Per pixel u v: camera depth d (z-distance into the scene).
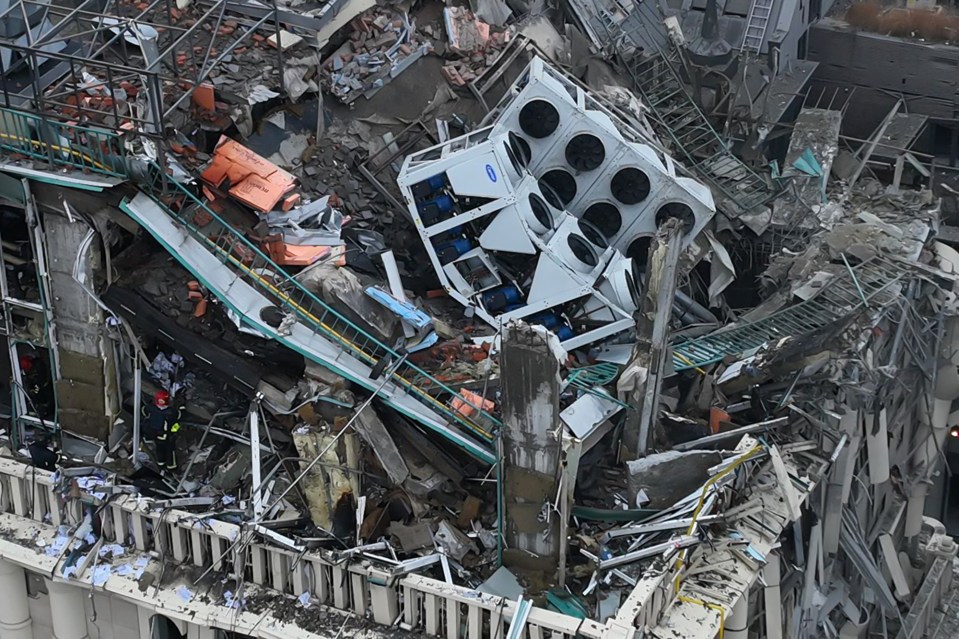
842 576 95.81
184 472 79.88
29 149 76.88
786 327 91.19
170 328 78.75
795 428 84.62
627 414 77.81
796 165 109.75
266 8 90.56
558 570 71.62
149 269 79.56
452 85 96.06
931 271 97.25
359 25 95.56
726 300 101.75
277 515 75.88
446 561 72.62
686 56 112.12
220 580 75.06
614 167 89.81
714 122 111.69
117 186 76.12
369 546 72.06
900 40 127.12
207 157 83.19
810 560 85.38
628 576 71.38
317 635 71.44
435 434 78.75
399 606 72.31
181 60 86.62
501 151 83.56
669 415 82.00
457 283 85.69
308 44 91.06
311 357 76.81
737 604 74.12
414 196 84.88
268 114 89.06
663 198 89.88
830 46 129.38
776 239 102.25
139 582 75.56
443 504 77.38
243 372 78.56
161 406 77.75
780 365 84.56
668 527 73.81
